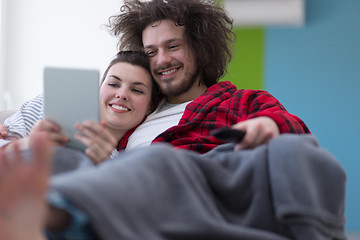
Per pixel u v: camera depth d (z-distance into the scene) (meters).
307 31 4.44
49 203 0.79
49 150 0.74
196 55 1.90
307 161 1.09
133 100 1.78
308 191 1.04
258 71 4.46
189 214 0.94
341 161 4.38
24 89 4.16
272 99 1.71
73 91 1.30
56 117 1.29
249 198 1.09
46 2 4.18
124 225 0.85
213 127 1.68
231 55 2.20
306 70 4.43
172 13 1.89
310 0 4.46
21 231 0.72
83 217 0.81
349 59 4.41
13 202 0.71
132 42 2.06
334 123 4.40
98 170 0.91
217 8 2.09
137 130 1.81
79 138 1.28
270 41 4.46
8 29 4.16
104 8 4.18
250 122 1.25
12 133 1.77
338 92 4.41
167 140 1.67
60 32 4.18
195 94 1.94
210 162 1.13
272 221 1.06
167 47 1.87
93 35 4.17
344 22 4.43
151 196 0.92
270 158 1.09
